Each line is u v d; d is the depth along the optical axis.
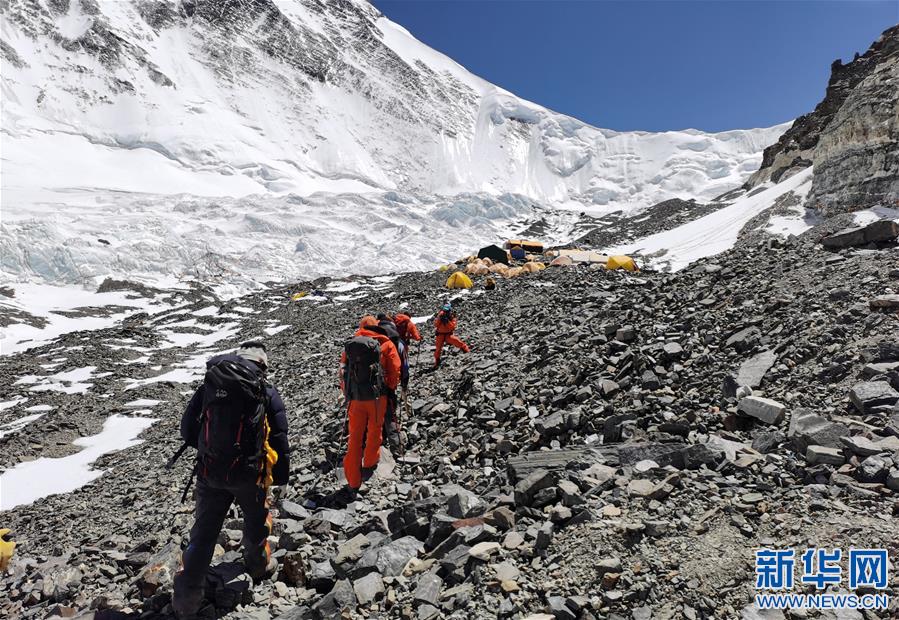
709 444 5.20
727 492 4.42
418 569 4.43
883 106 48.50
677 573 3.63
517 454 7.02
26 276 70.00
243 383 4.34
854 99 51.88
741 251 15.34
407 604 4.02
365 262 98.31
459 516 5.04
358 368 6.73
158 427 17.03
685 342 8.63
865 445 4.46
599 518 4.39
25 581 5.80
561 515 4.49
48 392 23.16
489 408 8.81
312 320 37.12
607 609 3.46
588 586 3.68
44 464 14.41
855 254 10.72
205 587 4.53
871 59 80.50
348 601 4.11
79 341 35.72
